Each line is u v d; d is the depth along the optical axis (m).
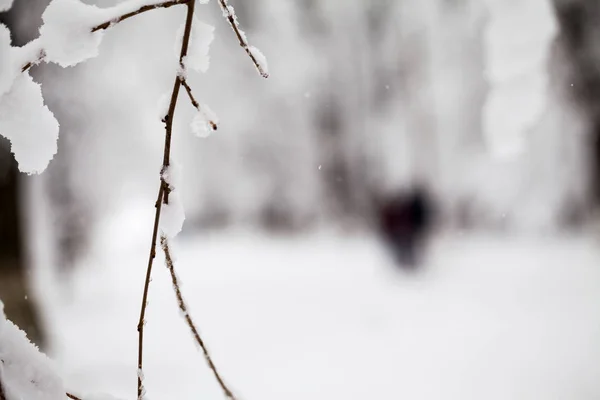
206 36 1.04
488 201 20.55
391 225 11.73
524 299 9.05
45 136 1.06
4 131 1.04
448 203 21.12
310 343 6.47
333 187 22.69
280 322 7.76
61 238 9.66
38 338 4.92
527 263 13.99
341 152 22.33
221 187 21.78
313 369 5.41
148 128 9.82
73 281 9.88
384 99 21.33
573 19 11.43
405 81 20.30
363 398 4.56
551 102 13.31
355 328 7.32
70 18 1.00
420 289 10.53
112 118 9.40
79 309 8.58
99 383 4.44
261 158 21.34
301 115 20.55
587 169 18.25
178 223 0.97
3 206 4.84
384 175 22.02
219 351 6.00
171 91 0.99
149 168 10.16
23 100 1.04
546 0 1.93
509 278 11.59
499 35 1.97
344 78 21.03
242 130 19.41
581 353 5.64
